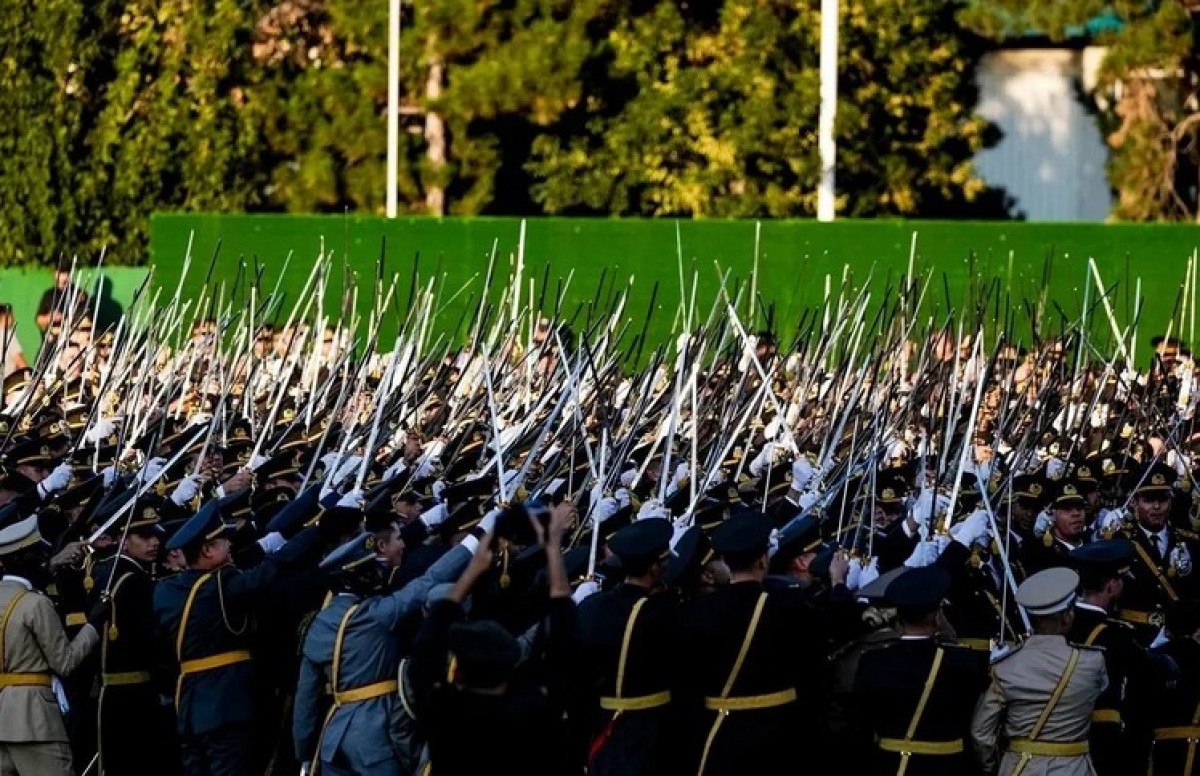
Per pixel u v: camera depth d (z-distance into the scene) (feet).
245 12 310.45
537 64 298.15
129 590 110.11
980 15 305.53
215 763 107.45
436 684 84.48
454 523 111.14
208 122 302.45
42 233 291.99
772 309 161.17
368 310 253.03
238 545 116.47
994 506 119.03
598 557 112.68
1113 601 100.32
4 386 154.40
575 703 100.32
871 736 101.91
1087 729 93.09
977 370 136.67
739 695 95.45
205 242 262.26
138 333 176.14
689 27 309.22
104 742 109.91
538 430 131.54
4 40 291.58
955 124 313.32
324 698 103.19
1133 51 299.99
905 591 94.94
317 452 127.95
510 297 188.75
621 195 307.37
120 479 129.29
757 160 301.22
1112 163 309.83
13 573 107.96
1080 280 245.45
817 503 118.01
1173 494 121.39
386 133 307.78
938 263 247.50
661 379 158.10
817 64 300.40
